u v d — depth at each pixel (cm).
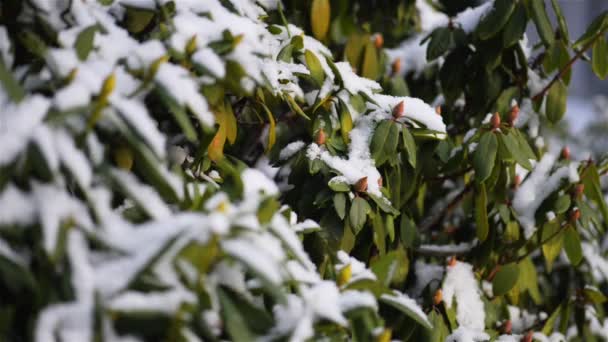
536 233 229
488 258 227
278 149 229
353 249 218
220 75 197
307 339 191
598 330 233
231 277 192
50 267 188
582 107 585
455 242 238
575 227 224
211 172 212
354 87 215
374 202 213
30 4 199
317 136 215
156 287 188
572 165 227
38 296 187
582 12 645
